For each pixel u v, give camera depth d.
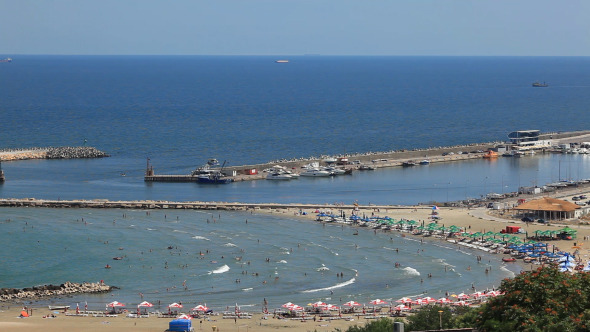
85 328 149.50
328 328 150.75
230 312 165.00
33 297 174.00
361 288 184.38
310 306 168.88
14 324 151.38
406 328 128.62
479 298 170.00
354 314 163.00
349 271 198.75
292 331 149.25
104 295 177.38
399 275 195.38
